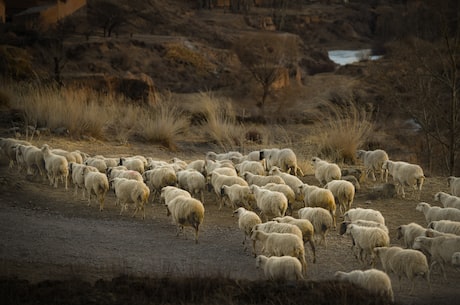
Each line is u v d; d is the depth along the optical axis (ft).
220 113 280.51
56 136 200.85
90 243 113.91
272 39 645.10
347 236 125.70
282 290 90.89
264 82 464.65
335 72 621.72
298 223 110.83
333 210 130.21
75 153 158.81
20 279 90.74
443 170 252.42
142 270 101.45
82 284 90.38
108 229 123.65
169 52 582.76
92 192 137.80
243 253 114.42
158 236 121.90
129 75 390.42
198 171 158.61
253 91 455.22
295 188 143.13
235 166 160.25
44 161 151.33
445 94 291.38
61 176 150.00
